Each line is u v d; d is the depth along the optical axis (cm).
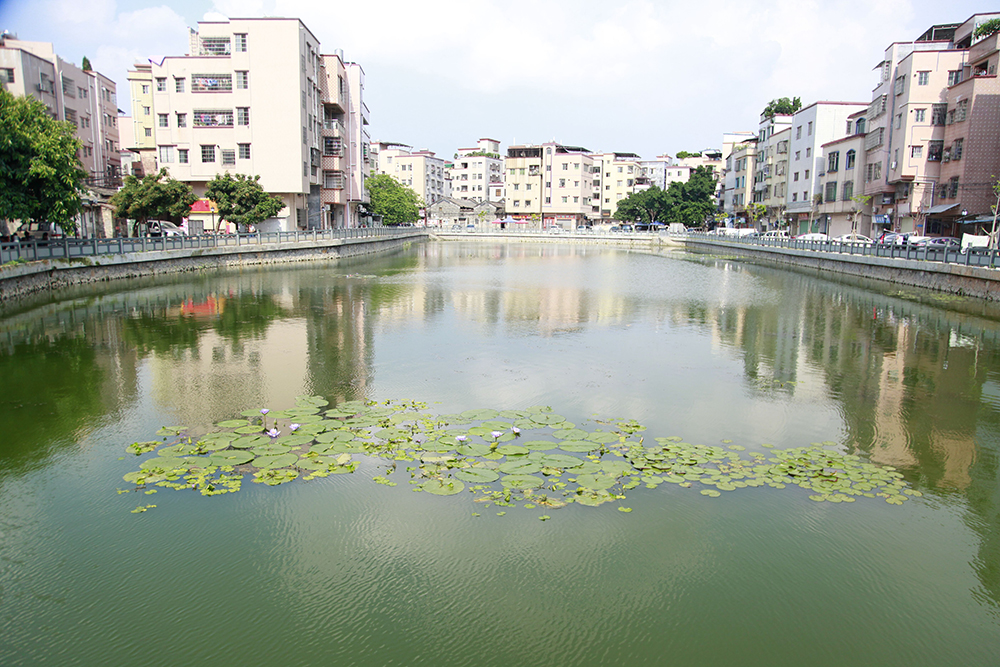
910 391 1190
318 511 689
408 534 650
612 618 539
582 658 493
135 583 575
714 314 2111
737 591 577
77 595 559
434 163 11931
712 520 688
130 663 481
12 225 2994
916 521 700
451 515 684
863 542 655
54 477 774
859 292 2744
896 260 2966
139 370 1272
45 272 2342
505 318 1964
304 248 4103
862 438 943
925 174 3922
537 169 10200
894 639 521
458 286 2852
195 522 668
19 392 1118
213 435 896
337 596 561
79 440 891
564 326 1841
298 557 612
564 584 581
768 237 5472
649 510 704
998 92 3519
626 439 910
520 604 554
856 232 4731
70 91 4344
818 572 605
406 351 1470
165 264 3105
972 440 942
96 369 1277
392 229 6575
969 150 3594
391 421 959
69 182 2286
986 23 3800
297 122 4519
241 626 523
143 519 674
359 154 6203
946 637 525
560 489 743
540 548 632
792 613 550
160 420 973
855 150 4797
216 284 2752
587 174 10375
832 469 824
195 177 4566
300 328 1745
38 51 4159
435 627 524
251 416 984
